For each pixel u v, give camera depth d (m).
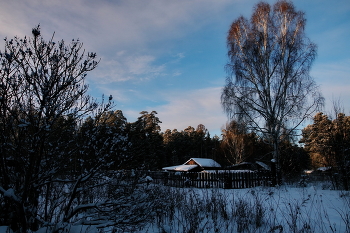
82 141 3.74
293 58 16.19
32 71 3.17
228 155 36.03
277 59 16.41
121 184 3.88
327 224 5.16
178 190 7.00
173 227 5.11
